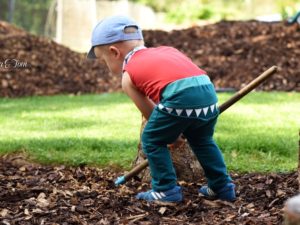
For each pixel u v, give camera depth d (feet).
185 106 16.48
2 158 23.86
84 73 47.93
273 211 16.72
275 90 43.50
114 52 17.52
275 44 49.01
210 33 51.75
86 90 45.88
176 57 17.17
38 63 47.88
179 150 20.11
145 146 17.34
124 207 17.21
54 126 30.17
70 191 18.84
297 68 45.85
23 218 16.33
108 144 24.82
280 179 19.81
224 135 26.22
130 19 17.74
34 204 17.44
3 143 25.34
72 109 36.01
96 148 24.73
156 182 17.51
